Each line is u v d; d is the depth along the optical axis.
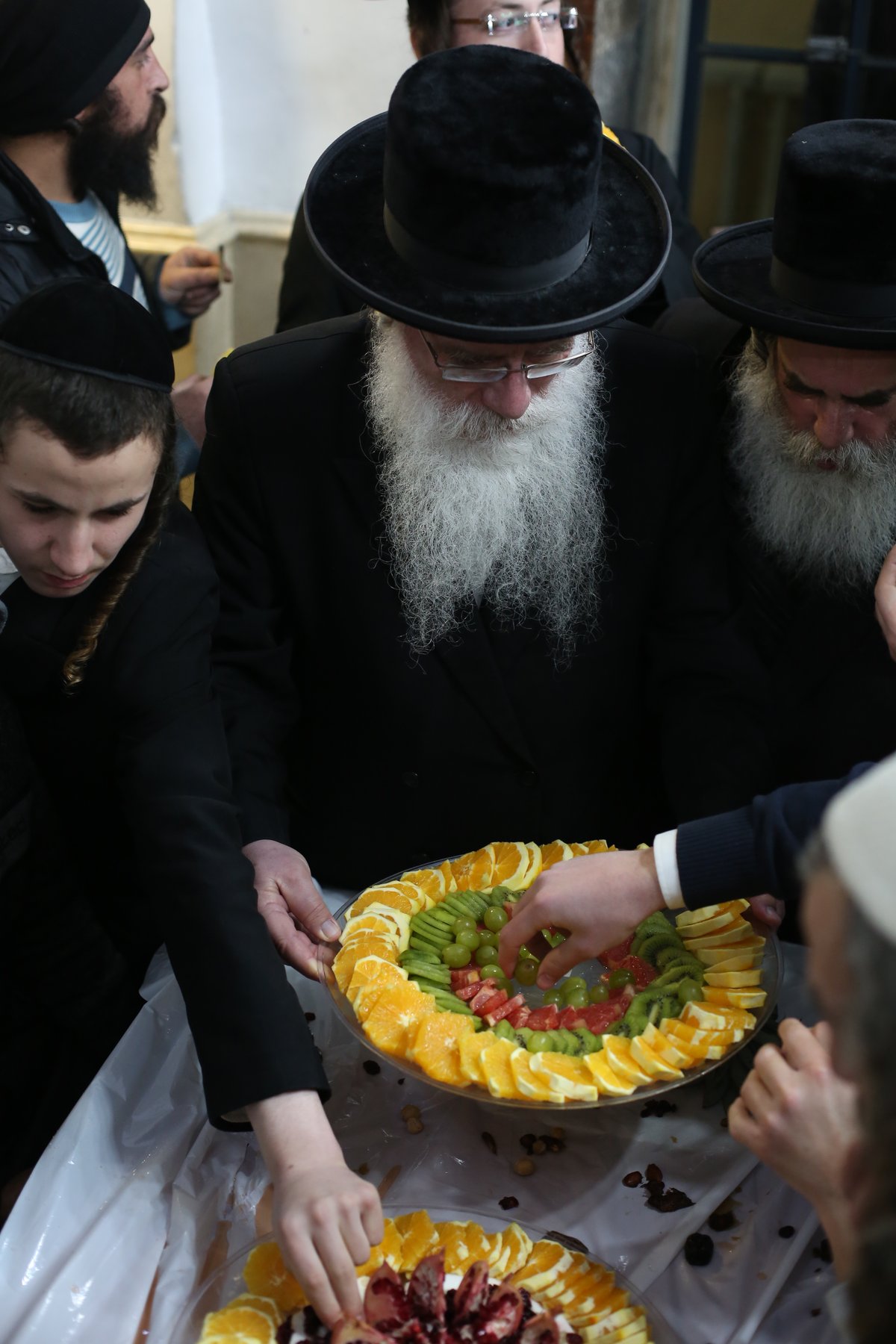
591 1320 1.25
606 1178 1.51
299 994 1.77
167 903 1.56
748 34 4.46
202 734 1.69
